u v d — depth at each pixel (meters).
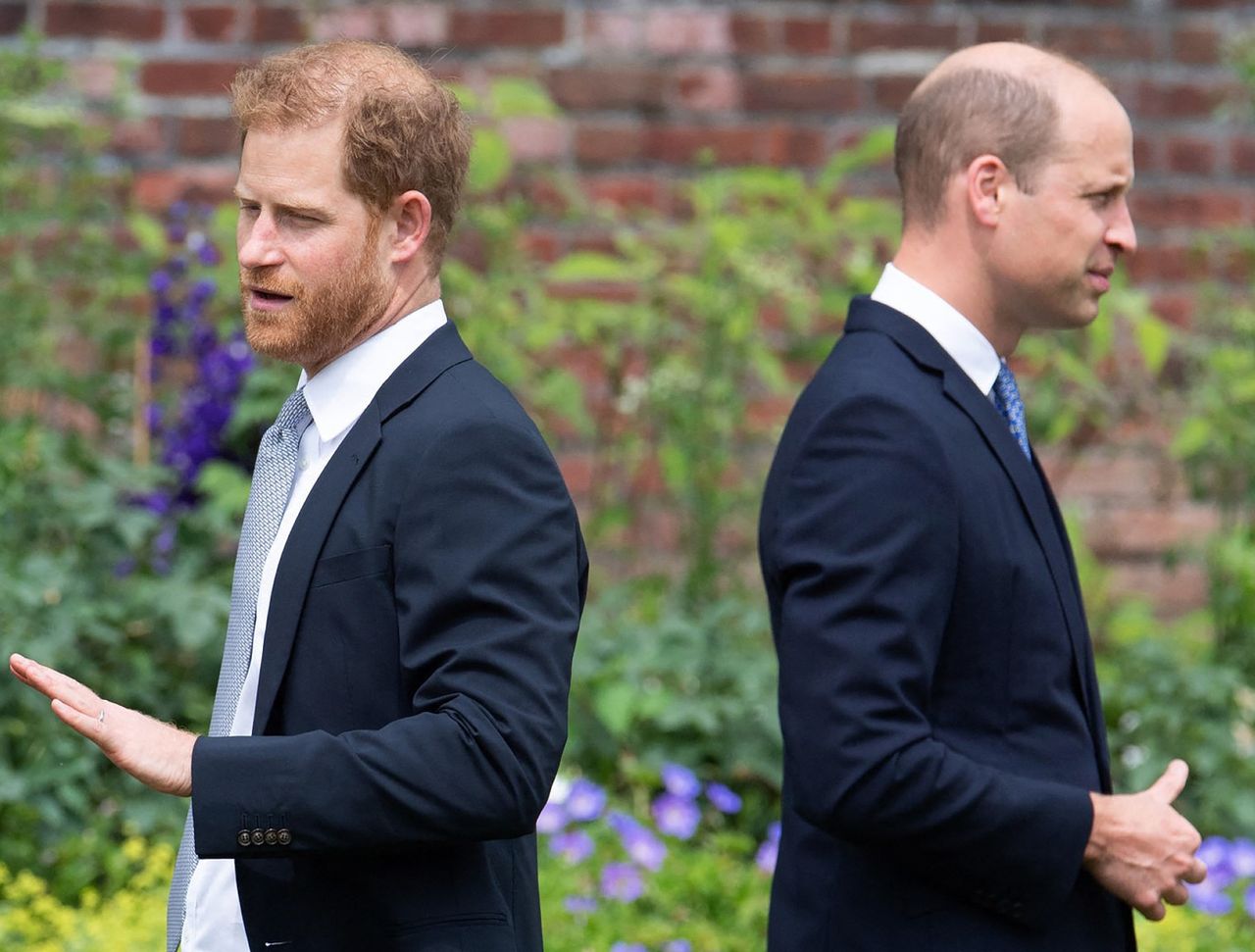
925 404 8.14
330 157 7.19
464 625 6.96
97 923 12.22
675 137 18.30
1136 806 7.96
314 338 7.34
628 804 15.03
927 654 7.78
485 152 16.58
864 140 18.17
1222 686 15.15
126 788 14.27
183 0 17.75
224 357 16.17
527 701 6.88
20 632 13.90
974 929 7.95
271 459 7.67
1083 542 17.50
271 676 7.12
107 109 17.34
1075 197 8.45
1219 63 18.69
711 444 16.89
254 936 7.13
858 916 8.08
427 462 7.11
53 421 17.39
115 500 15.55
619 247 18.27
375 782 6.70
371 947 7.09
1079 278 8.53
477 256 17.77
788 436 8.65
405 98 7.32
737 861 14.26
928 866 7.88
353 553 7.13
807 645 7.81
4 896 13.07
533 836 7.86
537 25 18.12
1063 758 8.12
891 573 7.77
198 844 6.68
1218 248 18.62
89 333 16.91
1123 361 18.34
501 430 7.20
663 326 17.48
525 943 7.57
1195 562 17.47
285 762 6.75
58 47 17.64
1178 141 18.72
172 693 14.91
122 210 17.58
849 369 8.32
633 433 17.89
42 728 13.79
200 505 16.30
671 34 18.25
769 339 18.28
